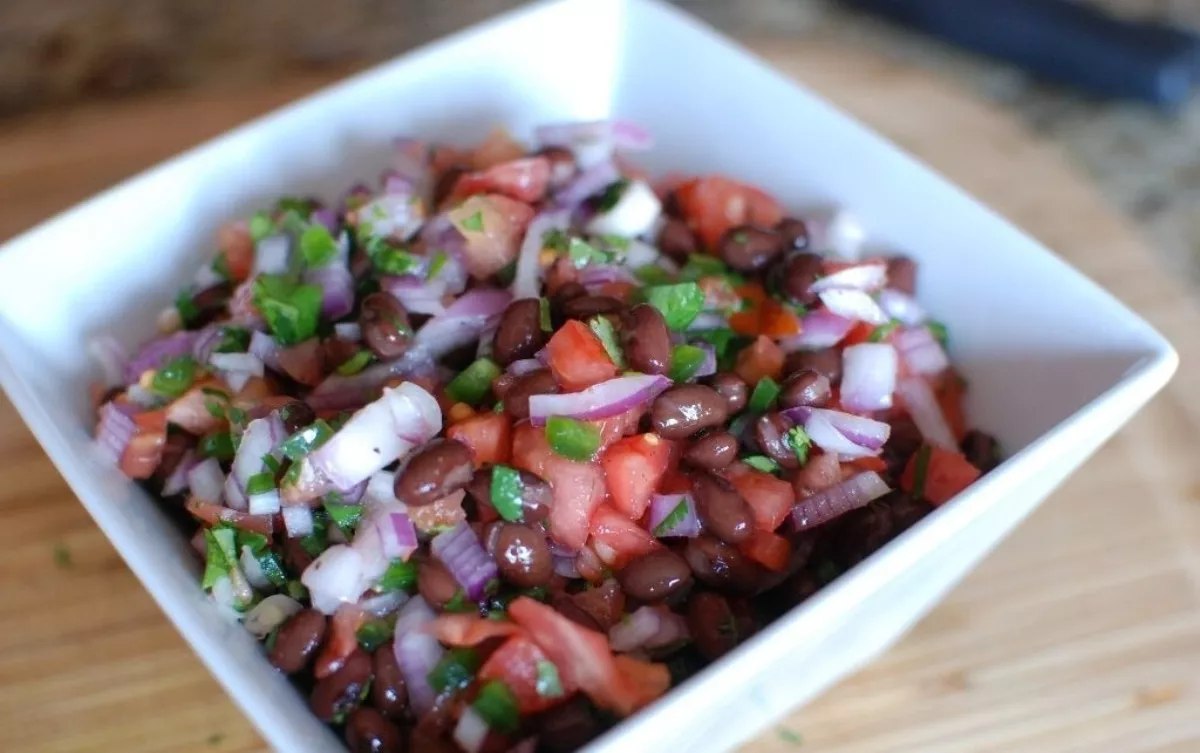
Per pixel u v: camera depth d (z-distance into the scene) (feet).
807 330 0.90
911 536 0.74
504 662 0.73
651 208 0.95
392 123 1.06
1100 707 0.91
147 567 0.76
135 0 1.41
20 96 1.27
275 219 0.96
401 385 0.78
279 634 0.76
